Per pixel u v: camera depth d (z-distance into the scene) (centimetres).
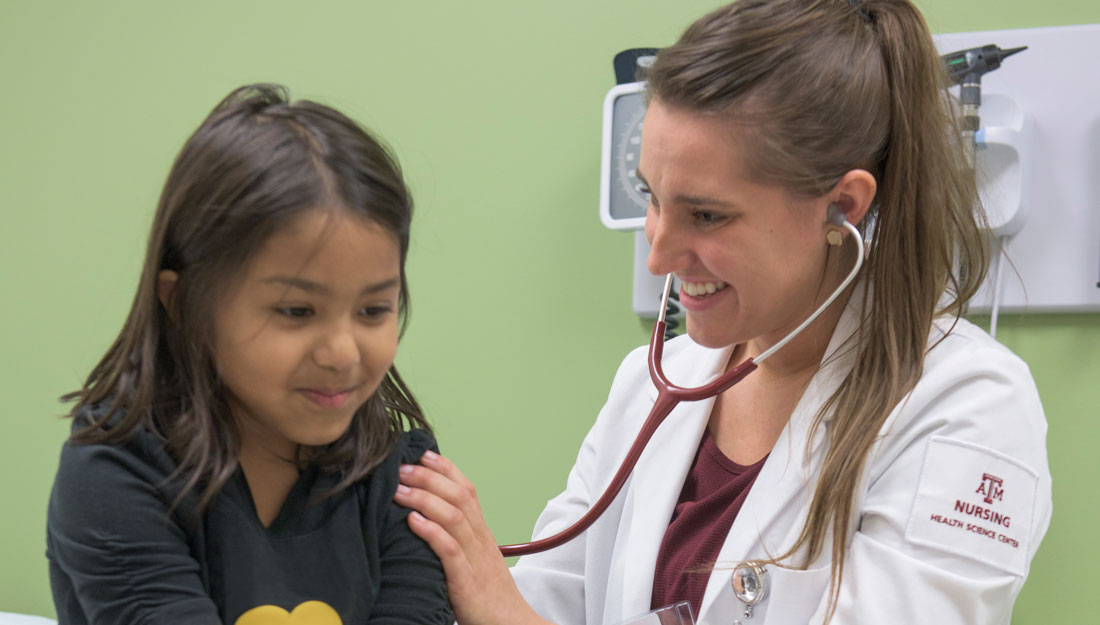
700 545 121
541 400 178
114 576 84
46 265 201
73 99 202
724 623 117
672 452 130
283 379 85
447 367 183
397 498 100
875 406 113
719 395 132
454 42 187
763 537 116
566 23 182
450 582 102
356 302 86
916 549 107
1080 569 154
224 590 87
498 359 181
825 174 107
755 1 111
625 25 179
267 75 195
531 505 178
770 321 112
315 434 88
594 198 178
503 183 183
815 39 108
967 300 122
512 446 179
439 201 185
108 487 85
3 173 204
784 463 118
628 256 176
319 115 91
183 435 87
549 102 182
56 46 203
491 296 182
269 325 85
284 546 91
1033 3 162
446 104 187
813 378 120
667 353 140
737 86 104
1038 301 156
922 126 112
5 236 203
